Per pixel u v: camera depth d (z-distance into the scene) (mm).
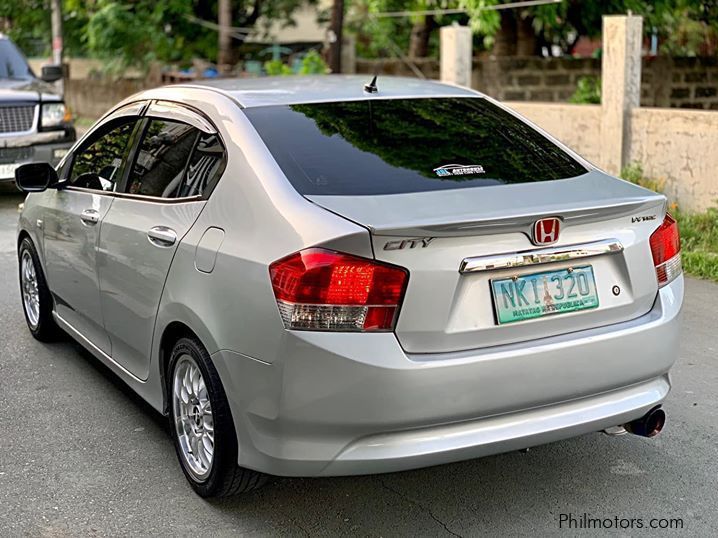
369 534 3846
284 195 3711
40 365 5883
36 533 3869
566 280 3686
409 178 3896
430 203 3637
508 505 4070
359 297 3377
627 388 3863
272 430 3527
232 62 18094
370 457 3426
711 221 8570
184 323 3979
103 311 4926
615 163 9688
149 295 4305
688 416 4984
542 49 16250
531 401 3598
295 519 3967
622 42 9445
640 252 3852
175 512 4031
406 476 4348
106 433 4859
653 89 14500
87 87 20828
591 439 4719
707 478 4293
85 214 5051
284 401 3447
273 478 4320
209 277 3805
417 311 3420
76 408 5191
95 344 5246
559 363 3619
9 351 6148
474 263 3477
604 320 3781
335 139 4102
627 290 3830
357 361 3350
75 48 22422
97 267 4895
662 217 3977
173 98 4711
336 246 3389
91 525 3932
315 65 15625
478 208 3604
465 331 3494
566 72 14570
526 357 3549
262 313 3510
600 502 4086
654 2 14070
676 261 4055
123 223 4590
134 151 4820
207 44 20750
